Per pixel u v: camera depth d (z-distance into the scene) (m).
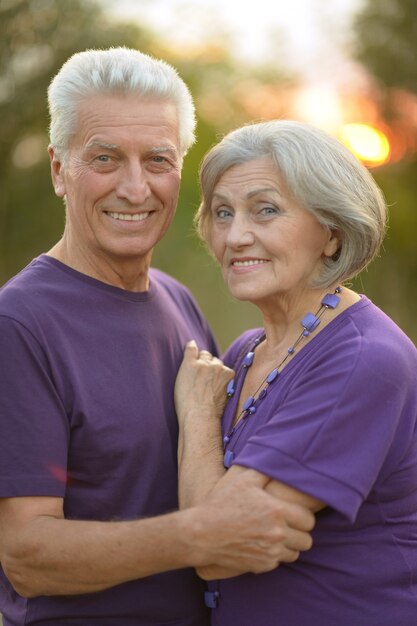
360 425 1.87
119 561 1.88
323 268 2.11
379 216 2.10
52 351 2.06
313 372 1.95
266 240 2.04
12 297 2.09
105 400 2.11
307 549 1.87
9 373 1.99
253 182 2.04
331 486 1.82
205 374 2.29
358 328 2.00
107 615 2.10
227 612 2.07
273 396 2.04
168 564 1.87
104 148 2.13
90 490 2.10
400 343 1.99
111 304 2.24
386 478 1.96
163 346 2.33
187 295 2.65
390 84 5.57
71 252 2.26
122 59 2.16
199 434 2.15
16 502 1.98
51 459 2.00
